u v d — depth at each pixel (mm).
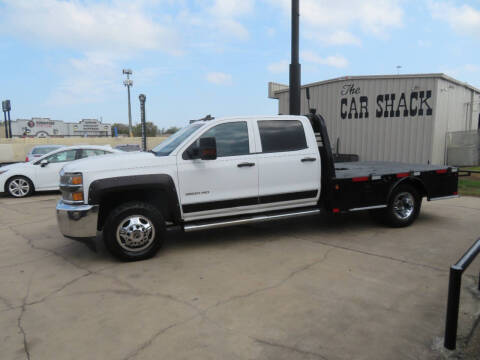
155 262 4855
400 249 5219
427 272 4352
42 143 27328
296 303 3604
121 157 4949
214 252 5223
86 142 29031
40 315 3482
